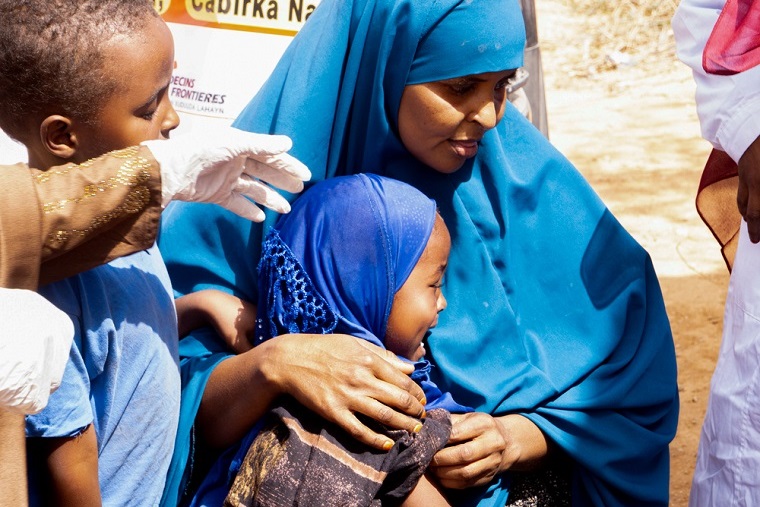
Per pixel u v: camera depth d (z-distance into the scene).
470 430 2.23
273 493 1.99
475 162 2.58
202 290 2.55
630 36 9.90
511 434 2.37
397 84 2.38
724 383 2.75
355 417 2.04
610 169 7.69
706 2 2.71
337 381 2.07
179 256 2.61
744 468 2.65
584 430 2.44
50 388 1.54
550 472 2.51
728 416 2.71
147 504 2.06
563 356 2.55
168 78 1.94
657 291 2.70
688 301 5.76
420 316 2.25
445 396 2.33
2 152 2.28
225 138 1.83
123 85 1.84
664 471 2.57
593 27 10.15
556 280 2.62
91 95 1.82
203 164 1.80
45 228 1.68
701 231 6.62
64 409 1.79
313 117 2.53
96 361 1.88
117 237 1.78
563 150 8.07
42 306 1.57
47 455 1.83
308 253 2.24
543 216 2.64
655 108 8.72
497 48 2.30
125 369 1.96
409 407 2.07
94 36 1.81
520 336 2.53
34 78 1.80
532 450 2.40
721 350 2.85
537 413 2.46
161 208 1.79
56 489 1.86
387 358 2.17
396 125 2.47
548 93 9.14
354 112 2.53
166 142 1.79
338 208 2.22
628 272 2.65
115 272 1.98
